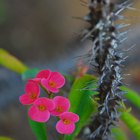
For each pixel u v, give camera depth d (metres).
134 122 0.39
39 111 0.32
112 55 0.31
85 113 0.36
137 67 0.78
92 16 0.30
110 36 0.31
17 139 0.79
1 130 0.79
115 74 0.32
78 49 0.83
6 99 0.72
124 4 0.32
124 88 0.40
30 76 0.40
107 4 0.30
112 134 0.37
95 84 0.34
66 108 0.32
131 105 0.75
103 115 0.34
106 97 0.33
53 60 0.77
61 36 1.04
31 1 1.11
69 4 1.10
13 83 0.71
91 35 0.31
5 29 1.05
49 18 1.08
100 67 0.32
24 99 0.33
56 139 0.44
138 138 0.39
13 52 1.01
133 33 0.76
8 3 1.08
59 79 0.33
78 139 0.38
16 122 0.80
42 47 1.02
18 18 1.07
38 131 0.35
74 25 1.06
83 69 0.40
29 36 1.04
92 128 0.35
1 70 0.72
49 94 0.33
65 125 0.32
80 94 0.36
